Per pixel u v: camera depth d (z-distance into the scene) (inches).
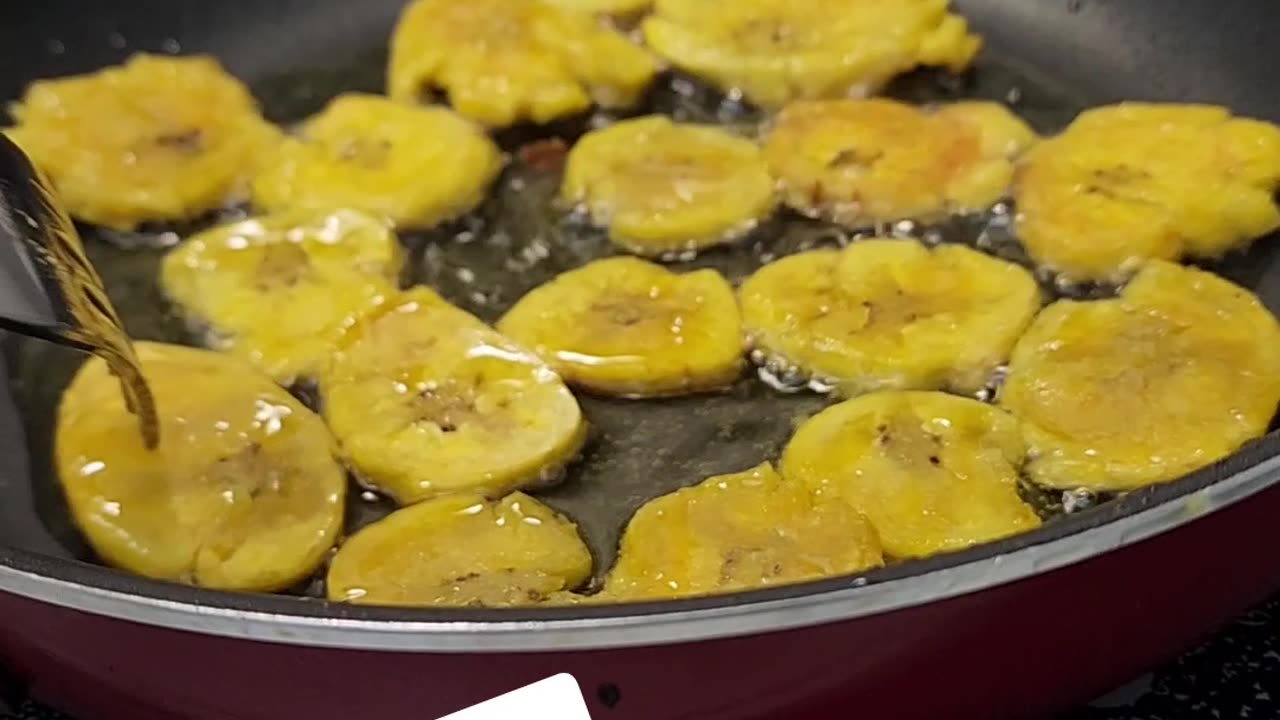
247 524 24.7
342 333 26.5
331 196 27.9
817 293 26.6
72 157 28.3
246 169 28.6
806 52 29.3
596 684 21.9
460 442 25.4
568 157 28.7
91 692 23.1
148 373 25.8
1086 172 27.6
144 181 28.1
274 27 30.7
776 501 24.5
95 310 23.9
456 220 28.2
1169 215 27.0
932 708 22.8
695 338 26.2
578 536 24.9
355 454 25.4
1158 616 22.8
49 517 25.2
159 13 30.6
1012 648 22.4
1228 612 23.4
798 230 27.8
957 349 26.0
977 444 25.2
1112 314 26.1
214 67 29.6
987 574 21.4
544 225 28.0
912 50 29.4
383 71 30.3
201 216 28.4
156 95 29.1
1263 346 25.6
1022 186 27.7
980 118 28.4
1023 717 23.4
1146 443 25.0
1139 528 21.5
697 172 28.1
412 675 21.8
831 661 21.9
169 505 24.8
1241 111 29.0
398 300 26.7
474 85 29.1
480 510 24.7
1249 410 25.1
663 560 24.1
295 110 29.8
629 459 25.7
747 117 29.4
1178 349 25.7
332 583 24.2
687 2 30.1
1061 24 30.2
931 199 27.7
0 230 23.3
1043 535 21.5
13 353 26.6
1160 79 29.5
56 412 26.2
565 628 21.2
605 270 27.0
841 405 25.5
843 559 24.0
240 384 25.8
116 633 22.1
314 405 26.4
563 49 29.5
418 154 28.3
